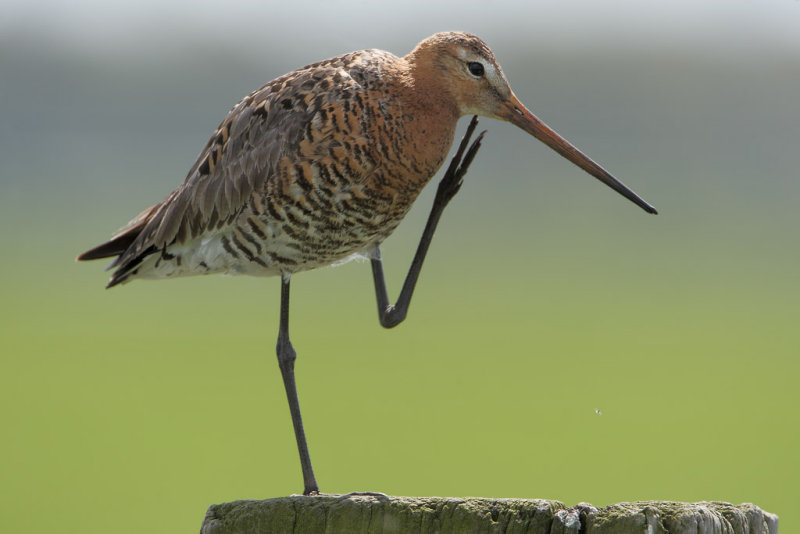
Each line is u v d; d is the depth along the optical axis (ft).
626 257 119.34
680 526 16.46
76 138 186.50
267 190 23.85
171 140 191.52
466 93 24.56
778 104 191.21
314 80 24.09
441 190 25.67
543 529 16.87
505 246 121.90
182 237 25.40
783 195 151.74
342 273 115.96
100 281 116.37
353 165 23.57
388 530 17.46
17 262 120.47
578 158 25.17
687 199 147.95
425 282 103.81
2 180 162.09
